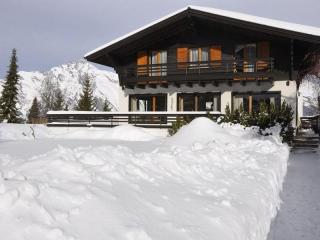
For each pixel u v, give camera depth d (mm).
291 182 8234
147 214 3189
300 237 4734
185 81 19859
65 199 2932
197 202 3959
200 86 20297
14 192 2633
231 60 19484
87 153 4520
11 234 2277
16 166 3867
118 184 3746
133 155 5352
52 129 20844
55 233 2385
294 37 16969
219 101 19969
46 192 2918
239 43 19906
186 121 17484
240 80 18875
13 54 40375
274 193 6188
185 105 20766
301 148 15664
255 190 5266
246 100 19453
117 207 3090
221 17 18422
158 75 21516
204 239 2980
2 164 4242
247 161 7656
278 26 17188
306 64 21500
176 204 3713
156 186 4191
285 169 9625
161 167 5180
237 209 4043
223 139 12633
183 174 5309
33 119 29172
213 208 3844
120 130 17469
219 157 7617
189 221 3318
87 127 20578
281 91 18641
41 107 67062
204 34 20688
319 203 6363
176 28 20719
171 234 2910
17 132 18344
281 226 5160
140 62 21938
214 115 18109
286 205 6258
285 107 16609
